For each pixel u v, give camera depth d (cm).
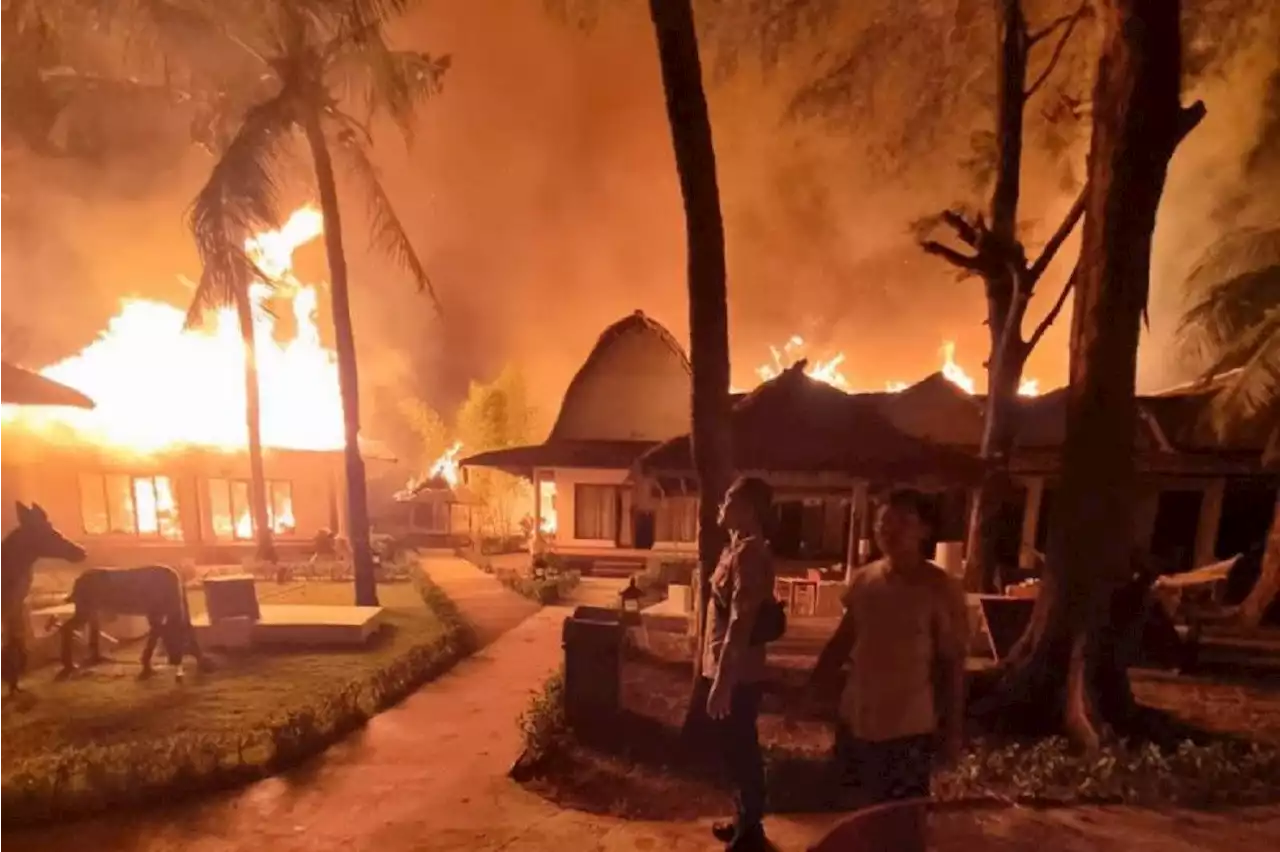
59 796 555
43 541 842
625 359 2131
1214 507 1641
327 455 2303
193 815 559
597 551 2025
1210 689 921
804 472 982
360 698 812
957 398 1773
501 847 513
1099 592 736
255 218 1411
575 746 687
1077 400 755
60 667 928
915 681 408
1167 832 505
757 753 477
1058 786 580
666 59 703
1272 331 1398
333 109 1442
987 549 1192
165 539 2005
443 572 2031
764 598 459
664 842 519
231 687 852
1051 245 1076
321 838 526
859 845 217
